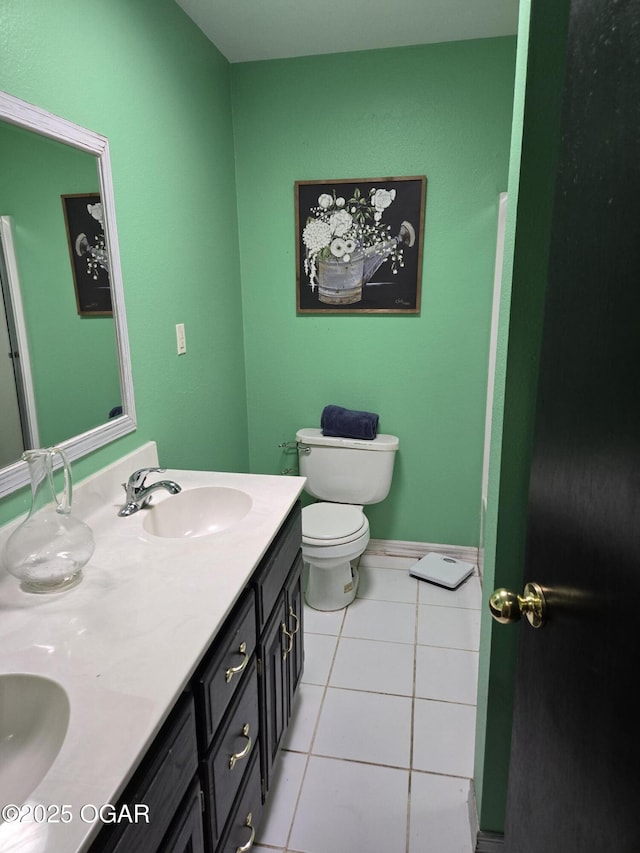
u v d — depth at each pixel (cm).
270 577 139
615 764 55
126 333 165
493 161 242
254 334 282
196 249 218
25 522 114
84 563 113
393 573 280
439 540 292
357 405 282
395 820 152
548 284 75
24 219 123
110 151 155
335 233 260
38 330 129
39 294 128
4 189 117
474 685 202
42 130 126
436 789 161
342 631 233
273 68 248
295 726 183
